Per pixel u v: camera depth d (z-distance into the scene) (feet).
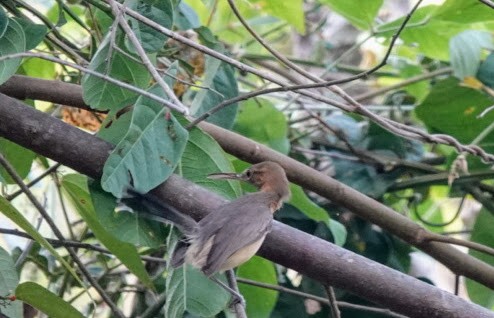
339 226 16.62
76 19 14.92
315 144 20.93
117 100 13.17
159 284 17.78
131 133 12.66
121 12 11.55
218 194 13.88
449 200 25.46
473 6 17.83
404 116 22.29
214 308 13.29
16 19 12.94
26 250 16.26
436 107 19.81
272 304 15.98
